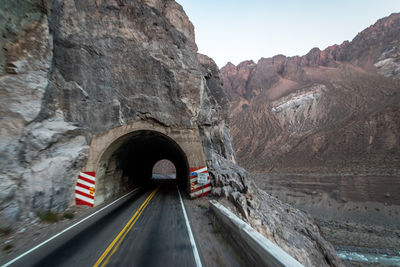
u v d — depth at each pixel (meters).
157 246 6.84
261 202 18.52
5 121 9.30
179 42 20.38
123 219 10.52
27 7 10.92
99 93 15.48
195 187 17.19
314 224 22.44
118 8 17.89
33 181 10.01
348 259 31.52
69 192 12.69
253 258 4.56
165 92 18.14
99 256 5.99
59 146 12.27
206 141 20.78
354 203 58.50
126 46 17.48
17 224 8.62
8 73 9.84
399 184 64.81
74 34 14.66
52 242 7.18
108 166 17.02
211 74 32.22
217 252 6.50
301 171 107.06
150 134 18.89
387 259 31.06
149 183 33.56
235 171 19.28
